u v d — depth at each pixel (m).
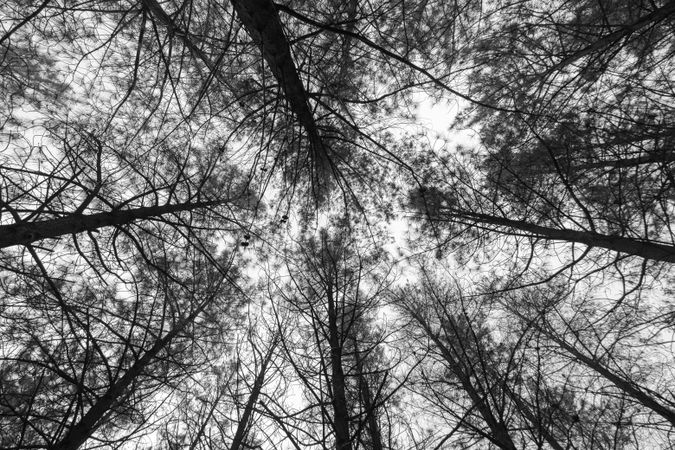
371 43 2.93
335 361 4.01
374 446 3.47
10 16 4.89
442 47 5.25
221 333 5.16
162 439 4.28
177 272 5.49
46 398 4.03
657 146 4.25
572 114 4.96
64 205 4.17
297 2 4.11
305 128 3.86
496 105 6.14
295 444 3.13
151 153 4.88
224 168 5.46
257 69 4.38
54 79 5.45
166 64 3.11
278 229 6.11
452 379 5.26
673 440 4.37
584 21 5.30
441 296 6.55
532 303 5.83
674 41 5.03
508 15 5.33
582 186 5.04
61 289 4.58
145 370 4.17
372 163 5.80
